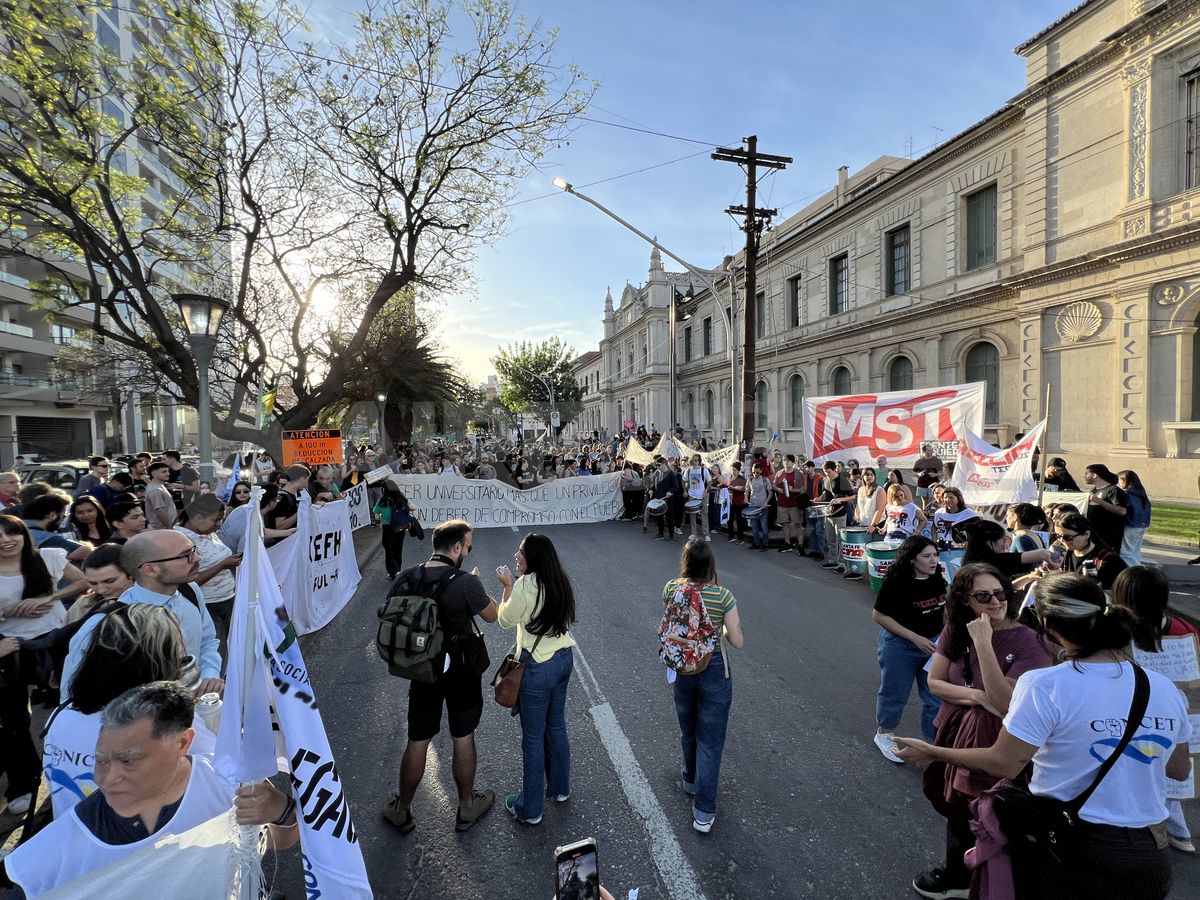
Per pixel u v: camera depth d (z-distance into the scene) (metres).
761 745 4.21
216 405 17.81
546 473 23.66
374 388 24.42
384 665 5.79
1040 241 17.73
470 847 3.18
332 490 10.09
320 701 4.98
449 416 32.06
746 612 7.50
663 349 52.66
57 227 8.38
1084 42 16.62
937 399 10.27
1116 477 7.66
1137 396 15.20
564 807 3.52
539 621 3.27
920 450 10.41
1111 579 4.40
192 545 3.03
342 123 9.46
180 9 7.94
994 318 19.47
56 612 3.54
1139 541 7.68
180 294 6.75
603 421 72.00
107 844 1.64
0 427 35.56
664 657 3.30
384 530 9.18
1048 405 7.46
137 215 10.20
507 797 3.58
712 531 14.34
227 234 10.50
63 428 40.03
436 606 3.15
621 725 4.52
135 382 19.50
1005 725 2.05
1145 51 14.92
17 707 3.29
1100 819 1.87
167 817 1.73
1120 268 15.47
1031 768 2.26
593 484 16.38
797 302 31.03
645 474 16.61
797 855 3.09
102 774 1.64
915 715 4.63
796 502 11.59
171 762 1.70
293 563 6.37
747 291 15.48
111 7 8.12
